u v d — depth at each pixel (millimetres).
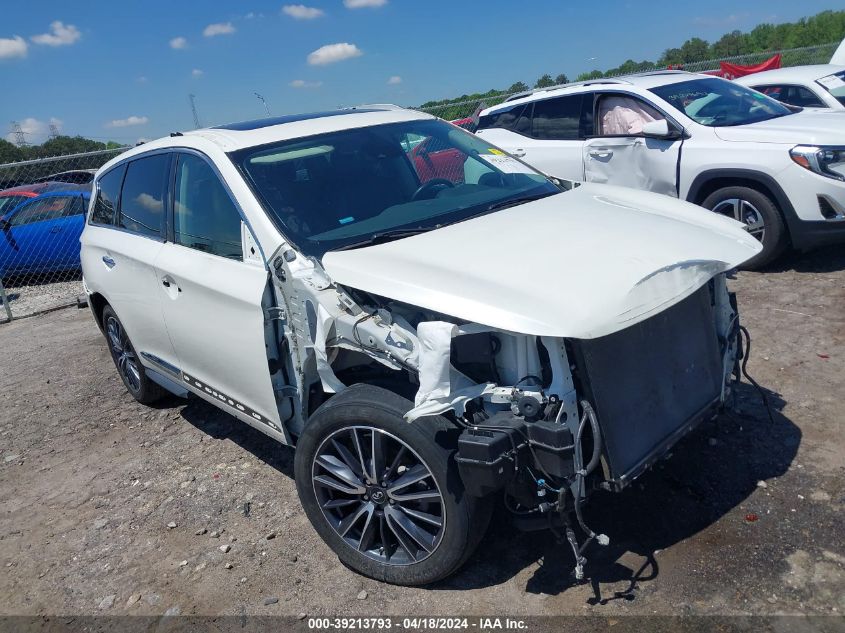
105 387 6242
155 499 4199
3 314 9945
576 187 4223
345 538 3248
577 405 2666
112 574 3562
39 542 3949
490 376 2752
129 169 4883
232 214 3711
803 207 6129
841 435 3775
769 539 3078
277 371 3504
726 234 3465
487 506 2848
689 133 6918
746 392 4359
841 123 6410
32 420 5719
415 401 2721
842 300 5613
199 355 4074
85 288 5539
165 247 4273
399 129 4387
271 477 4262
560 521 2742
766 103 7523
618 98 7578
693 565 2988
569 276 2807
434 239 3289
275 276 3367
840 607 2680
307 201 3639
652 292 2770
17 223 11602
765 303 5789
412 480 2932
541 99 8305
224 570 3447
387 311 2916
